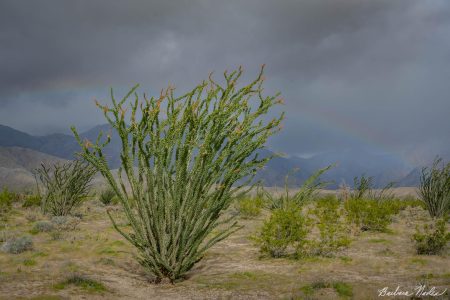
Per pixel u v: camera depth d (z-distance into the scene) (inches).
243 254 446.9
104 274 349.7
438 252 428.8
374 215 578.6
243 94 332.8
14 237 502.3
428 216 788.0
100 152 325.4
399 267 367.6
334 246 452.4
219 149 335.0
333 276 333.1
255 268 381.1
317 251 446.9
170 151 329.4
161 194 329.4
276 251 440.5
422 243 437.4
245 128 330.0
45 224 570.3
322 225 461.1
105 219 711.7
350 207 621.6
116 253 438.0
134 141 328.2
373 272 349.4
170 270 333.4
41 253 418.3
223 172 338.6
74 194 743.7
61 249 446.0
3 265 365.1
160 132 326.6
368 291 272.2
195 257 345.4
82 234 541.6
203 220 339.9
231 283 325.1
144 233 336.8
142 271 374.3
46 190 755.4
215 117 326.3
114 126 321.1
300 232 435.5
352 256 423.2
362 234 561.3
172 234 333.4
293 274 350.6
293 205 708.7
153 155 327.3
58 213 729.0
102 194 970.7
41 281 307.3
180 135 328.2
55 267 360.5
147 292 310.0
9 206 769.6
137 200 333.1
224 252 460.1
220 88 332.2
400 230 596.1
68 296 271.9
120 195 334.6
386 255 427.2
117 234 550.0
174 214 331.3
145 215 333.4
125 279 341.4
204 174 328.8
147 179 323.3
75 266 365.1
